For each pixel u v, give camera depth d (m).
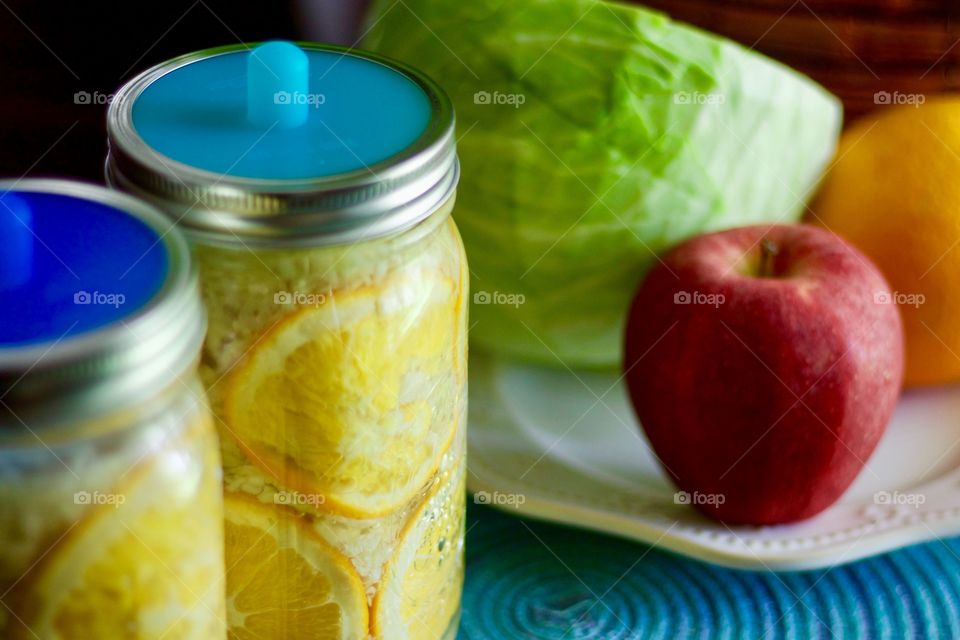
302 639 0.51
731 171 0.70
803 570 0.63
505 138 0.67
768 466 0.60
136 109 0.48
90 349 0.34
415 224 0.45
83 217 0.41
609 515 0.62
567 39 0.67
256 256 0.44
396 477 0.49
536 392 0.74
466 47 0.68
